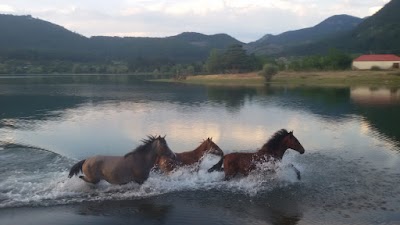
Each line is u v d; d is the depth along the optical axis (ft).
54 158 47.29
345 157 49.26
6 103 119.24
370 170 43.39
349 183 38.88
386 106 104.37
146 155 36.47
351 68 315.58
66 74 505.66
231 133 66.13
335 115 88.53
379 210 32.24
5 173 40.70
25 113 94.53
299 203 33.83
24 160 46.09
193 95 150.71
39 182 38.04
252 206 33.19
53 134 65.10
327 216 31.14
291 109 100.99
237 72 350.64
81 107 107.86
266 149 39.65
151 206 33.06
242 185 37.68
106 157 36.35
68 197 34.58
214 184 37.93
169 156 36.60
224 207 32.96
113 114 92.32
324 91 161.58
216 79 274.98
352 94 144.25
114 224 29.71
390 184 38.68
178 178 38.99
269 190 36.73
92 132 67.15
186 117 86.43
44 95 150.82
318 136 63.46
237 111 97.50
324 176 40.98
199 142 58.49
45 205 32.91
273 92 161.38
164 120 81.61
